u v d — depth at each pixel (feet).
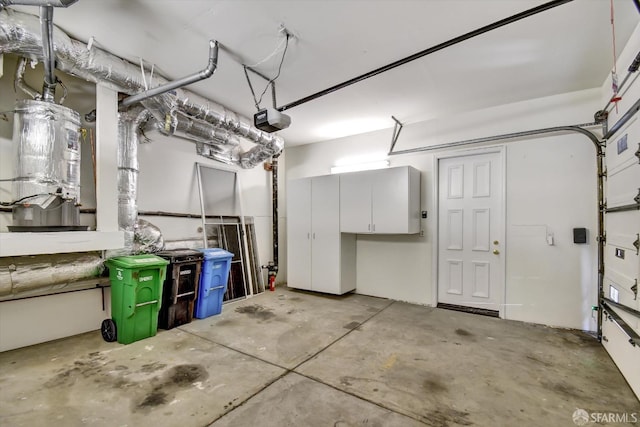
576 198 10.96
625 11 6.86
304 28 7.75
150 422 5.70
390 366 8.03
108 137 9.46
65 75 10.01
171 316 10.72
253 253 16.38
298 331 10.53
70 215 8.48
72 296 9.84
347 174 14.90
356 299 14.94
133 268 9.16
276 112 10.01
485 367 8.00
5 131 8.73
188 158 13.88
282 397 6.57
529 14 6.72
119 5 6.93
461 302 13.42
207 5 6.91
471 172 13.29
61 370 7.57
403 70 9.80
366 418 5.90
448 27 7.68
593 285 10.64
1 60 7.36
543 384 7.16
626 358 7.34
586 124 10.62
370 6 6.92
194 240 13.70
